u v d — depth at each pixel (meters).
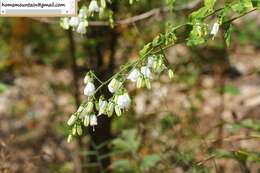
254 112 7.85
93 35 5.61
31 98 9.32
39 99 9.21
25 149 7.08
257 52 10.77
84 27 3.73
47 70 10.04
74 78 6.29
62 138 7.57
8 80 10.05
